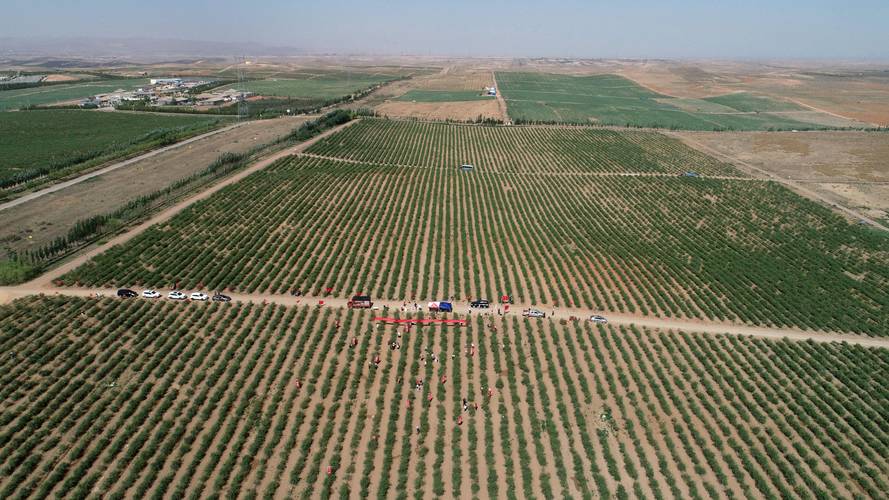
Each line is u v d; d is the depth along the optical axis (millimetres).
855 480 57062
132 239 103875
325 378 68812
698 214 129375
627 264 103625
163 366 68875
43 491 51312
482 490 53781
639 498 53281
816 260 105938
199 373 68750
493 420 63031
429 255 104688
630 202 137000
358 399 65500
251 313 82938
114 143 182875
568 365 73438
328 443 58844
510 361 73062
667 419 64250
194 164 159125
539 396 67250
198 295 84750
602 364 73688
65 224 110625
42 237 103875
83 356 70500
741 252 109188
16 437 57531
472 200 136750
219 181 140375
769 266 103375
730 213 130000
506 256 106125
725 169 169000
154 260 97000
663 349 78250
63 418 60438
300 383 67000
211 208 121312
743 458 58312
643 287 95938
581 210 131000
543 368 72812
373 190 140500
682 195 142625
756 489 55562
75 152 169875
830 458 59906
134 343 73750
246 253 101500
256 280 92812
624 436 61719
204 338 76062
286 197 131125
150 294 84562
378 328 80062
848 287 96375
